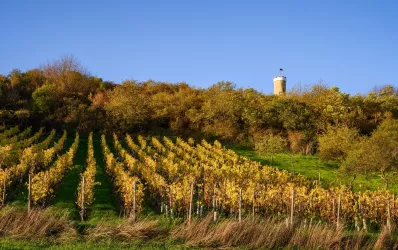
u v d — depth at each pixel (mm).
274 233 13156
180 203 16953
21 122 46250
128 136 42688
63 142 37875
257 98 52562
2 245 11117
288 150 42344
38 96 49156
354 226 17922
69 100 51156
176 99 54531
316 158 39594
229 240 12812
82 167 28328
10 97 50594
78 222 14203
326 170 34219
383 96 51094
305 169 34562
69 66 64125
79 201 16891
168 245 12367
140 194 17000
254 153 41781
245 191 19750
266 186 22125
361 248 13469
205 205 18312
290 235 13352
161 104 52594
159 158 30797
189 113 50656
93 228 13141
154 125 49500
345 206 18078
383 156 25328
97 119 48625
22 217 12812
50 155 27812
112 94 55625
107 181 24328
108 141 44281
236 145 45312
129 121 46438
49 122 46906
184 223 14375
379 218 18500
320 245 13047
